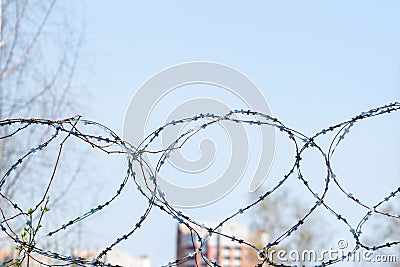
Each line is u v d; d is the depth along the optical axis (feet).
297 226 7.99
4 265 8.46
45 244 18.92
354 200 8.04
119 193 7.80
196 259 7.80
